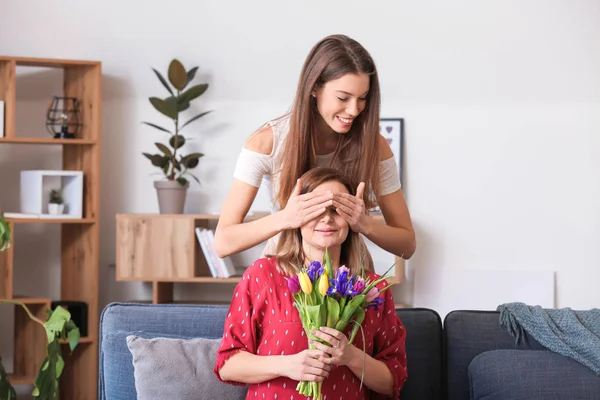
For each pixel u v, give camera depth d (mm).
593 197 5391
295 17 5340
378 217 4977
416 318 2830
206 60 5449
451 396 2830
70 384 5199
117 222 5141
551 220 5418
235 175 2703
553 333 2783
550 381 2648
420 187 5441
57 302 5102
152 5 5340
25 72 5465
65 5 5324
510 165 5418
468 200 5441
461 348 2836
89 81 5184
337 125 2471
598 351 2699
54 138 5133
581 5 5246
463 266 5434
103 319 2898
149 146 5535
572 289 5410
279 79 5457
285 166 2553
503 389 2654
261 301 2314
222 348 2311
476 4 5266
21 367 5262
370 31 5340
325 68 2438
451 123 5434
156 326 2852
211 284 5551
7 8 5312
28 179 5133
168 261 5137
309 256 2348
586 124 5379
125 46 5418
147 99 5527
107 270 5547
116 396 2762
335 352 2131
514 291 5383
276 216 2365
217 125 5512
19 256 5492
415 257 5445
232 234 2502
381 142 2680
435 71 5367
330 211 2303
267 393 2242
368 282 2234
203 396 2615
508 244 5430
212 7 5348
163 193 5203
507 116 5418
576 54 5309
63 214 5098
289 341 2264
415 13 5289
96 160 5137
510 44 5309
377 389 2291
